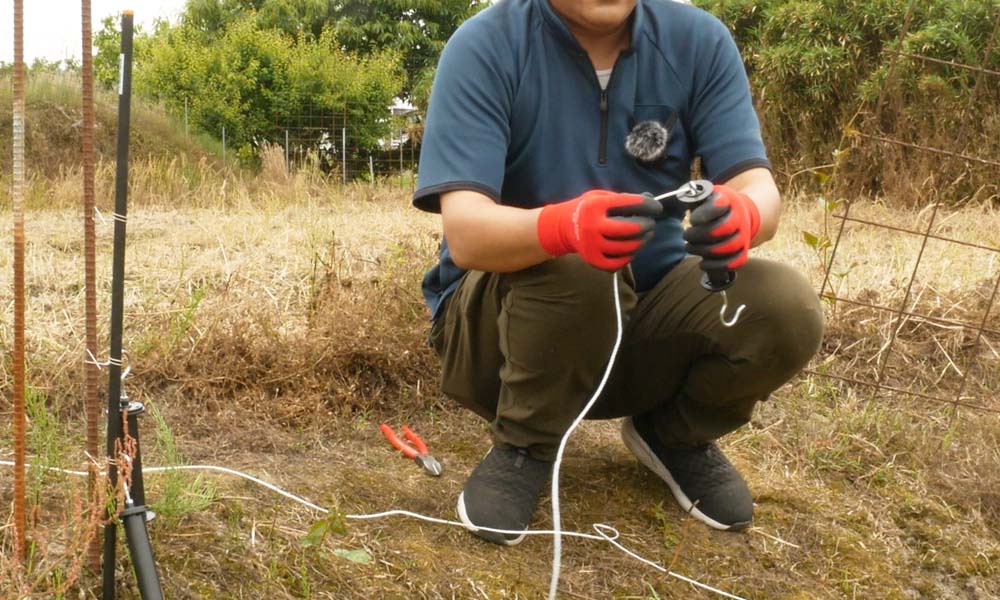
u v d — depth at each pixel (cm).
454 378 221
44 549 157
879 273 405
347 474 229
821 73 808
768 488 247
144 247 423
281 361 273
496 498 207
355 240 454
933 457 275
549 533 209
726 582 211
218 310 301
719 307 196
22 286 157
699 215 164
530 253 176
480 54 194
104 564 161
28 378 252
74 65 1198
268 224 514
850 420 290
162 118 1194
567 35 195
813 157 837
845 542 231
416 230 477
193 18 1770
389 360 281
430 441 260
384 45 1784
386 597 186
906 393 307
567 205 168
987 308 328
